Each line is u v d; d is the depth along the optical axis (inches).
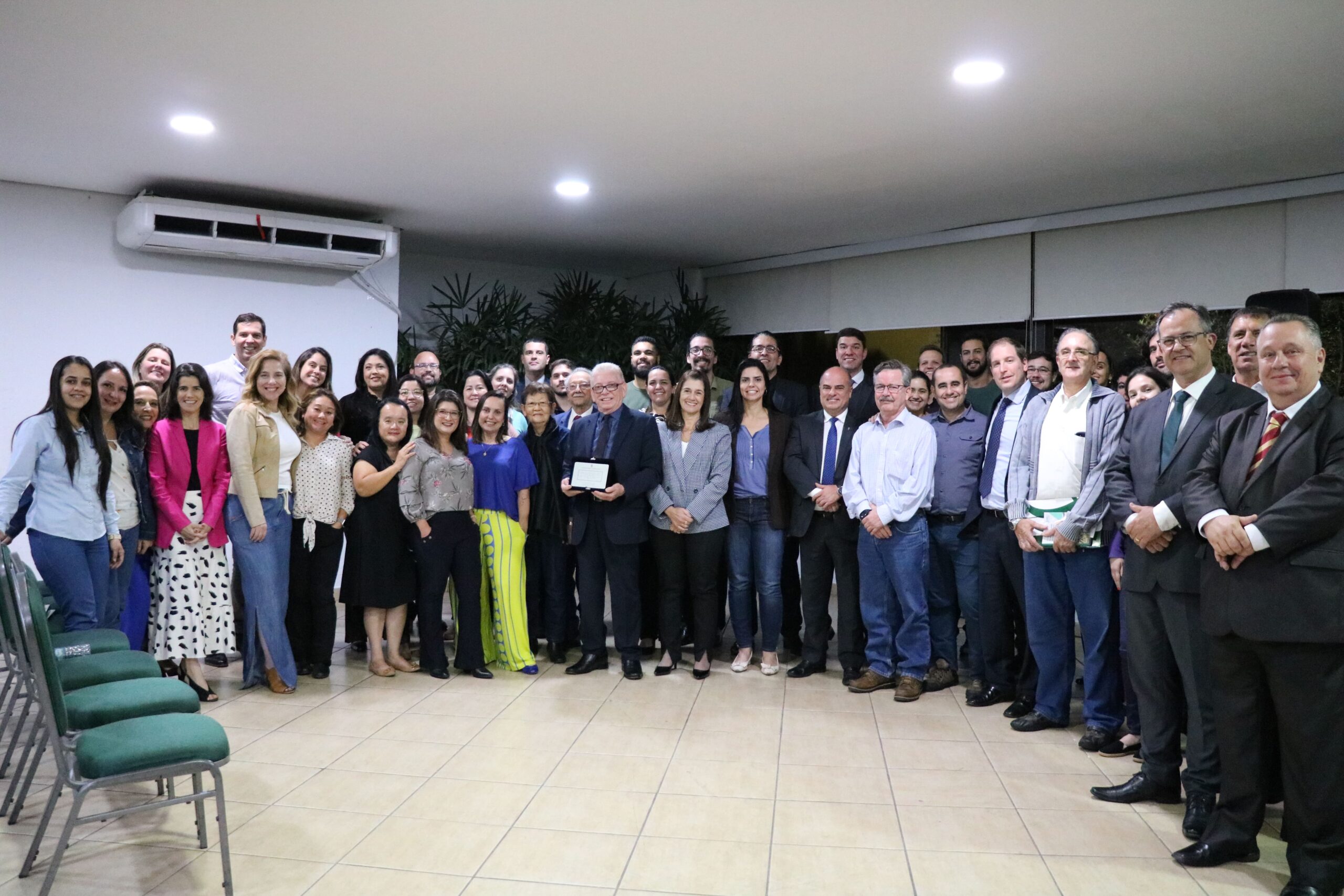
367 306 290.4
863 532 187.0
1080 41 145.4
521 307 358.3
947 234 287.0
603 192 242.2
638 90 167.6
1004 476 172.1
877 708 176.9
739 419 203.8
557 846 118.6
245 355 212.4
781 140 196.1
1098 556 151.6
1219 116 180.1
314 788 136.6
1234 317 138.4
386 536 193.3
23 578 103.6
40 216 243.6
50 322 245.9
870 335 316.8
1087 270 261.7
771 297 343.3
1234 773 112.1
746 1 132.3
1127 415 150.1
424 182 233.1
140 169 224.8
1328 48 147.6
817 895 106.7
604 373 195.8
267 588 180.5
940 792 136.5
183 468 175.6
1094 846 119.3
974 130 189.0
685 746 155.3
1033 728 163.5
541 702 179.0
